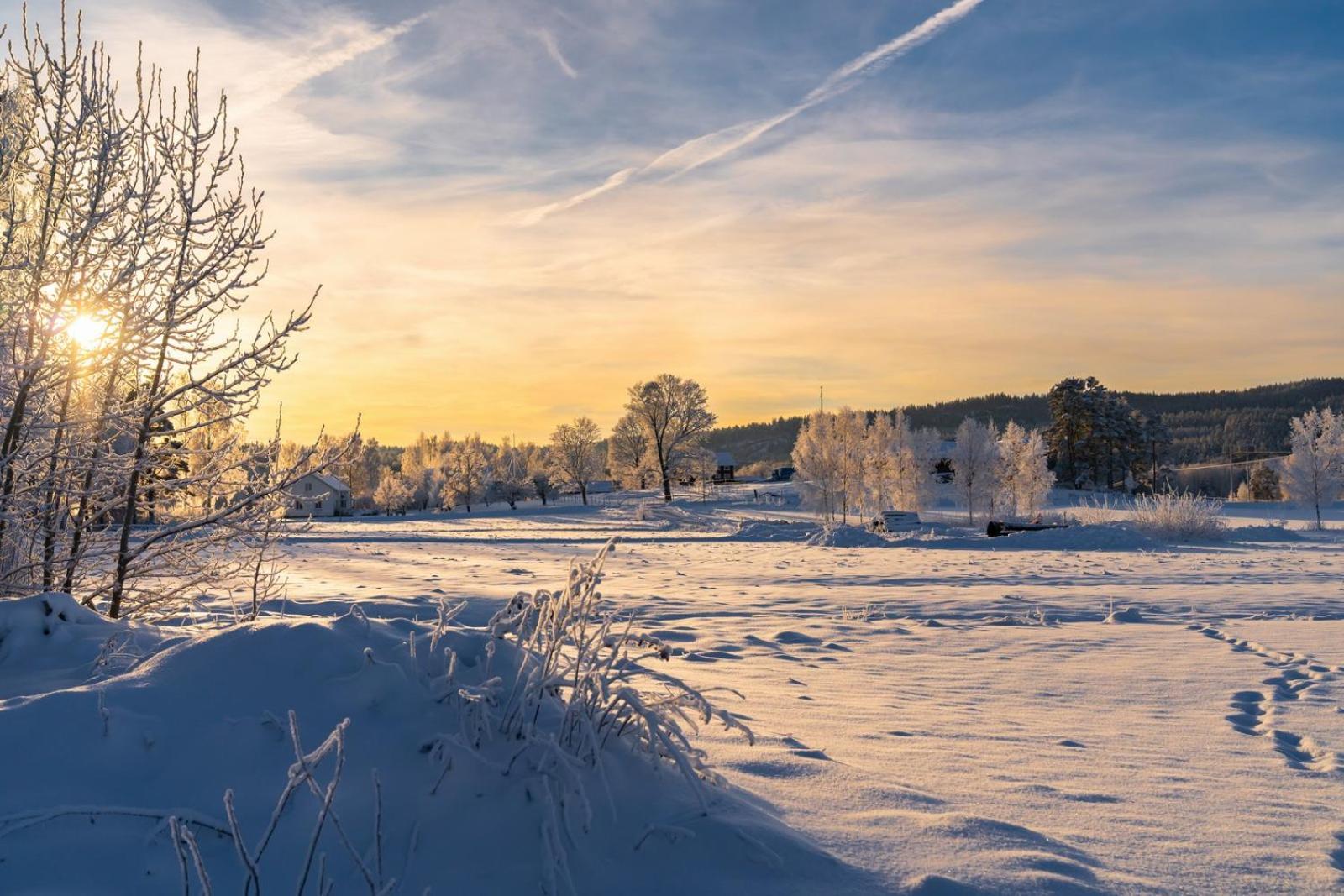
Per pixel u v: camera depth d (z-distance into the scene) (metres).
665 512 69.00
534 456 120.44
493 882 2.17
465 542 38.94
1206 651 8.62
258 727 2.65
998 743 4.61
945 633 10.05
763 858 2.38
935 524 53.25
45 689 3.46
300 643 2.99
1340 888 2.62
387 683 2.83
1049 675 7.23
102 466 5.81
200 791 2.42
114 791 2.40
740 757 3.55
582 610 2.92
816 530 40.81
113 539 6.07
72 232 5.45
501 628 3.38
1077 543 32.41
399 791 2.45
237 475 6.32
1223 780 4.00
